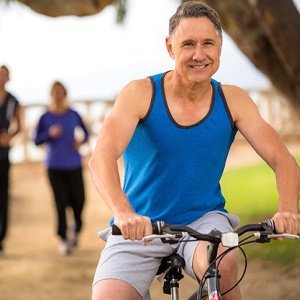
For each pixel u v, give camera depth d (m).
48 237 11.79
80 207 10.42
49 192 15.60
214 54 3.84
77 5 8.99
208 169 4.00
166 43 4.02
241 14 8.86
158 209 4.05
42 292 8.38
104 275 3.95
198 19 3.81
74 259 10.05
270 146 3.98
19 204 14.59
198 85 3.89
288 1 8.66
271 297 7.32
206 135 3.96
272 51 9.07
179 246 4.02
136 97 3.95
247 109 4.06
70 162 10.23
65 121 10.21
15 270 9.51
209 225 3.98
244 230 3.52
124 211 3.53
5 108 9.77
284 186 3.85
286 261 8.32
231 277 3.77
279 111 20.67
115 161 3.82
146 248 3.96
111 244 4.05
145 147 3.99
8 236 11.94
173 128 3.94
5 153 9.88
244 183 14.95
